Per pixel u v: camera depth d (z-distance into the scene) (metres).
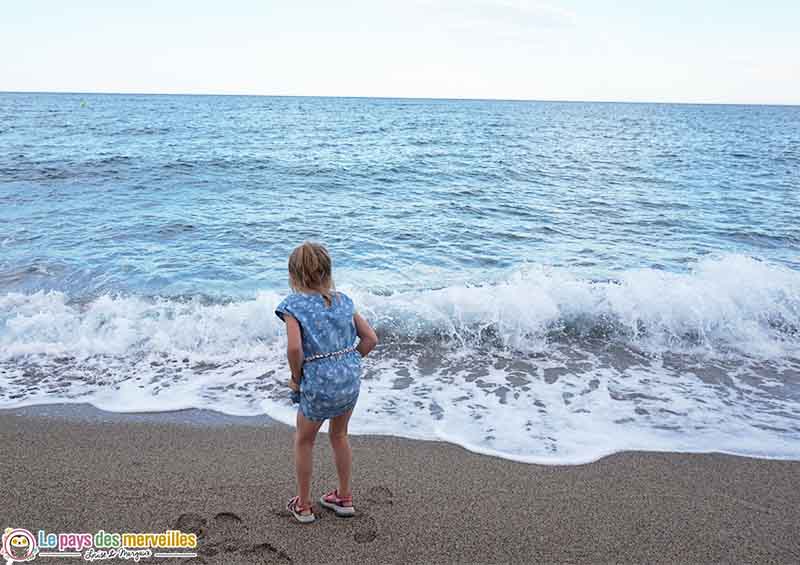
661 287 6.92
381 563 2.82
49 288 7.36
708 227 12.35
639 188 17.88
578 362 5.68
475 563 2.84
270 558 2.82
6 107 70.19
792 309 6.83
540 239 11.05
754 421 4.56
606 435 4.28
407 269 8.85
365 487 3.48
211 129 38.91
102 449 3.86
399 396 4.86
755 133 51.84
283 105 109.69
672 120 78.88
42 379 5.02
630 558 2.92
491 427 4.35
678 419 4.57
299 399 2.93
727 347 6.09
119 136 30.75
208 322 6.14
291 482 3.49
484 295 6.68
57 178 15.95
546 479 3.65
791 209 14.63
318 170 19.64
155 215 11.87
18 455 3.76
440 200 15.04
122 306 6.64
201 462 3.71
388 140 34.53
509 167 22.08
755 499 3.49
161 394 4.79
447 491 3.47
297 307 2.82
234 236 10.44
